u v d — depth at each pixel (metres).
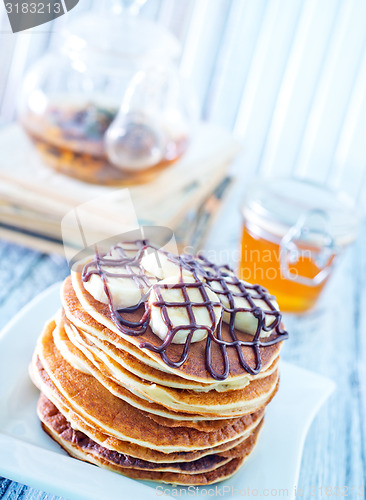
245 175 1.06
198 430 0.44
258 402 0.44
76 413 0.43
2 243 0.65
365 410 0.57
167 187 0.68
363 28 0.98
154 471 0.44
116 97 0.69
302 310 0.65
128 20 0.70
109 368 0.43
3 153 0.68
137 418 0.44
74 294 0.44
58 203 0.63
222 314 0.45
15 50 0.93
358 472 0.52
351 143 1.07
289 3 0.98
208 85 1.04
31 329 0.50
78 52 0.69
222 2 0.97
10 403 0.46
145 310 0.43
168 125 0.69
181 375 0.42
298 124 1.06
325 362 0.61
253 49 1.01
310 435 0.54
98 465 0.44
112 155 0.64
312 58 1.01
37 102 0.65
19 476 0.41
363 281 0.76
